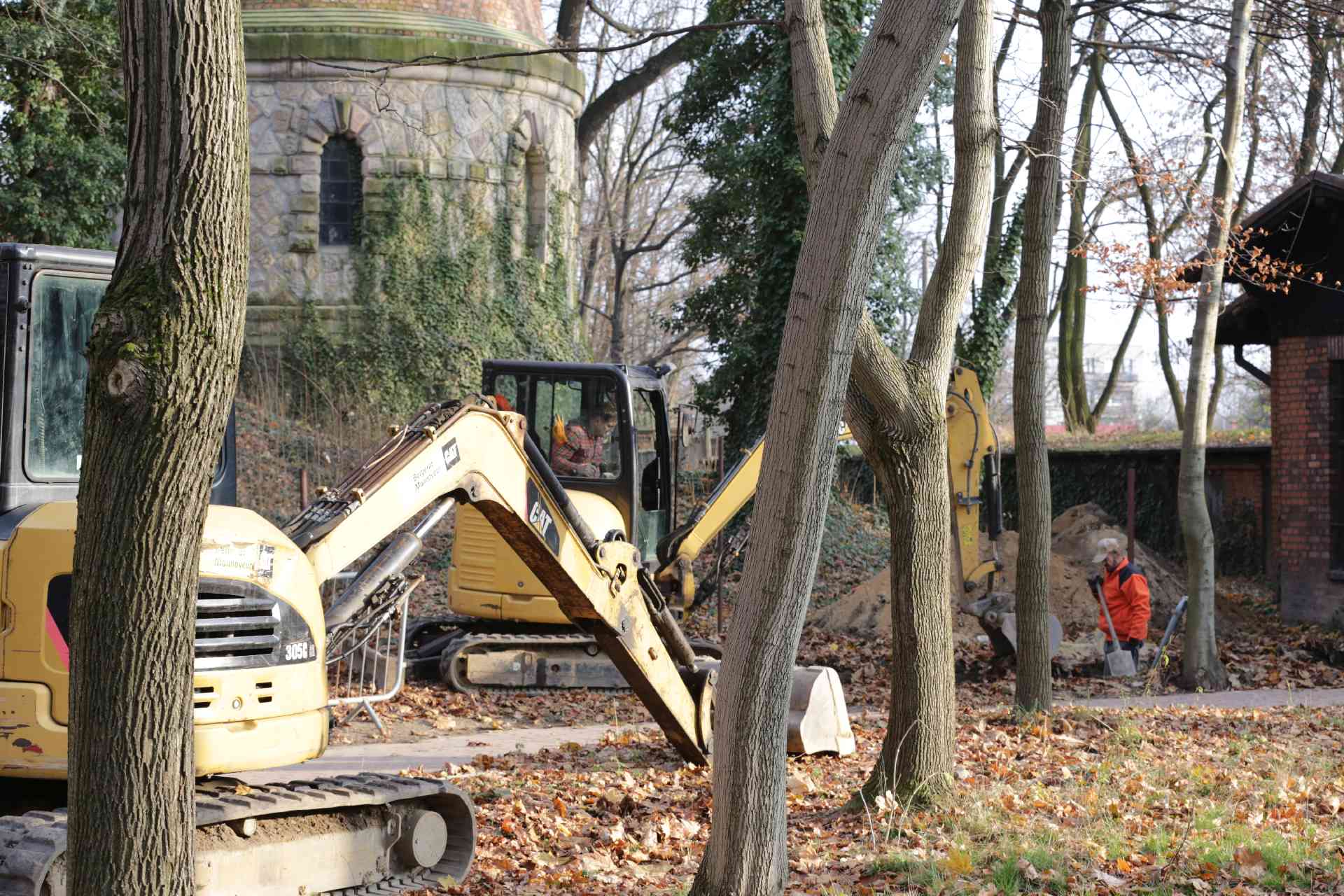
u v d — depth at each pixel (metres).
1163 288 13.30
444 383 26.30
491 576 13.45
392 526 6.93
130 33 3.76
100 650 3.72
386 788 6.52
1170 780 8.93
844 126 5.38
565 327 28.31
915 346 8.30
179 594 3.81
